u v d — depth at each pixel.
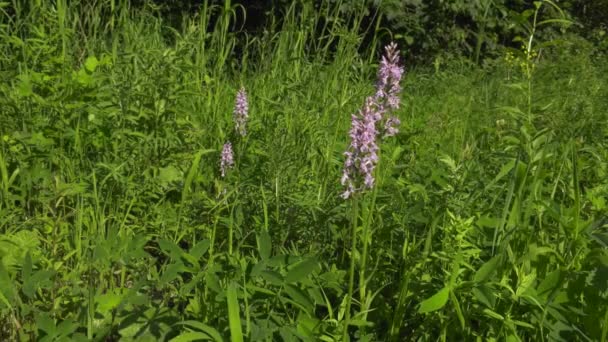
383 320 2.78
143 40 5.24
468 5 11.36
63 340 2.23
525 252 2.65
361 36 5.89
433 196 3.22
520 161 3.14
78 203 3.15
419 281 2.67
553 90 6.27
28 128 3.87
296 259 2.41
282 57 5.75
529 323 2.55
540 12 12.38
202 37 5.22
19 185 3.61
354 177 2.34
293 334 2.31
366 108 2.31
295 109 4.75
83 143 3.84
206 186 3.88
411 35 11.26
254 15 9.61
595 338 2.38
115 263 2.85
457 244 2.63
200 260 3.01
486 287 2.32
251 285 2.36
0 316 2.58
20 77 3.82
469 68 9.39
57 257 3.00
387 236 2.99
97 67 4.27
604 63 9.03
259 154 3.96
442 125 5.59
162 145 3.87
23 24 4.98
